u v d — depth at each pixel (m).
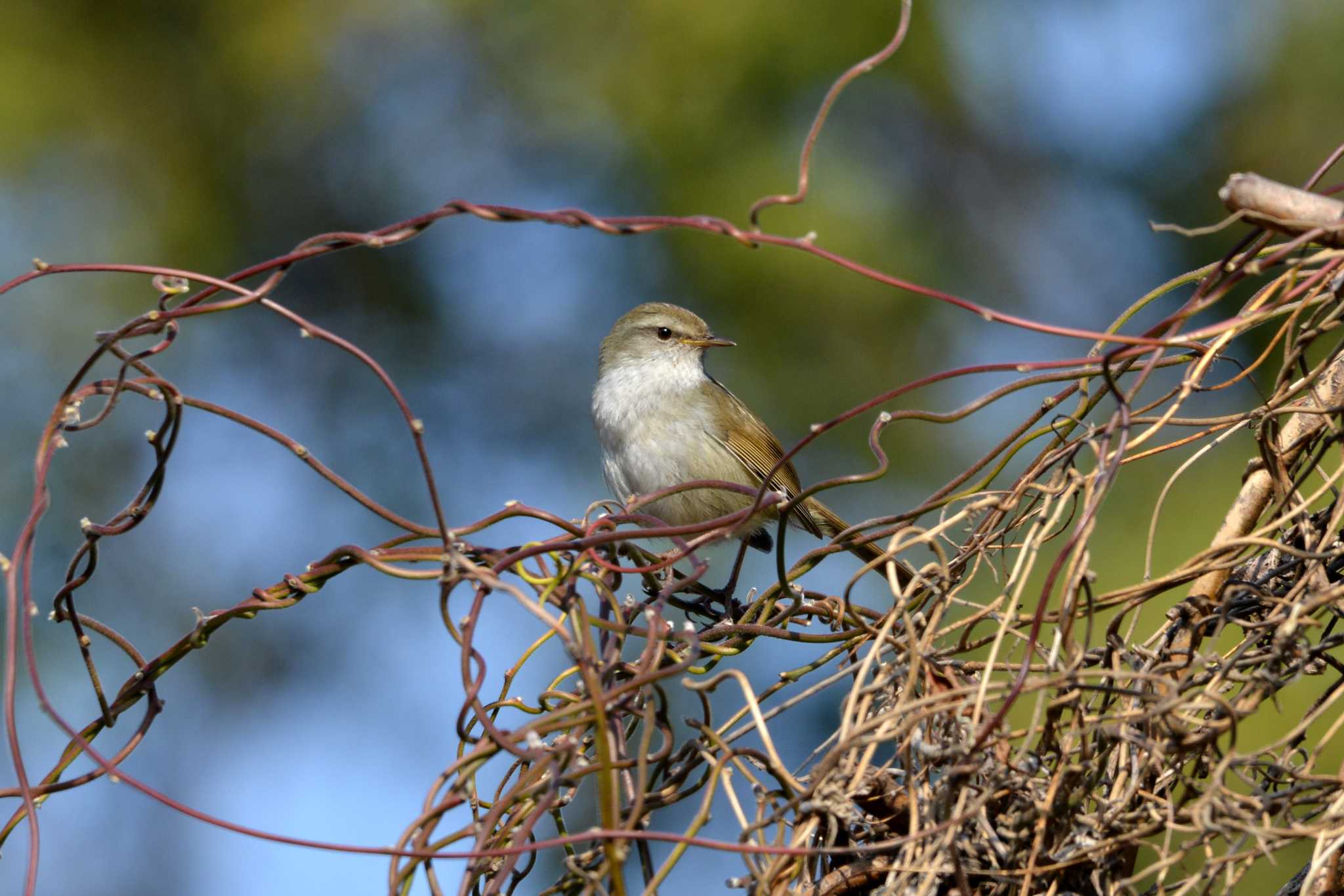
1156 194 16.31
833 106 14.46
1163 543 10.77
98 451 14.48
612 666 4.78
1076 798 4.38
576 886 4.71
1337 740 6.98
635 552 5.30
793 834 4.50
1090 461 6.73
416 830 4.35
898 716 4.41
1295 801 4.31
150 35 14.83
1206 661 4.56
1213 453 11.23
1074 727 4.34
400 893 4.25
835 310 13.83
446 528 4.58
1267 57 14.84
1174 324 4.53
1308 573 4.54
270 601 4.86
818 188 13.95
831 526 9.79
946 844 4.28
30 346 13.95
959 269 15.88
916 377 13.97
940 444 13.80
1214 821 4.18
